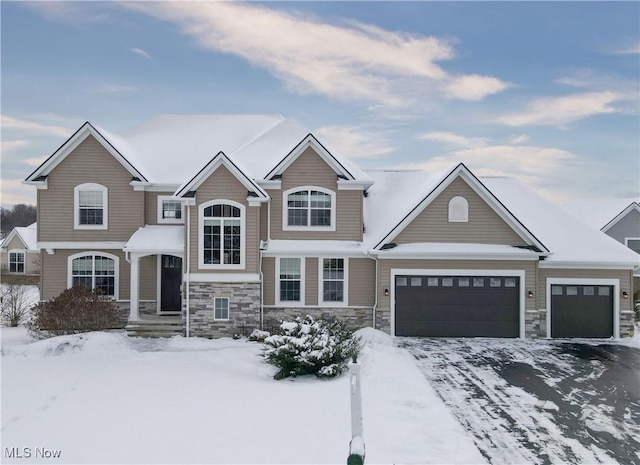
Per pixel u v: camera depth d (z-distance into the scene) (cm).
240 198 1906
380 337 1841
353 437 728
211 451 820
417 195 2173
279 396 1151
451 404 1123
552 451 888
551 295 1936
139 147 2320
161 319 1966
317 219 2025
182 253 1952
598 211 3275
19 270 4647
